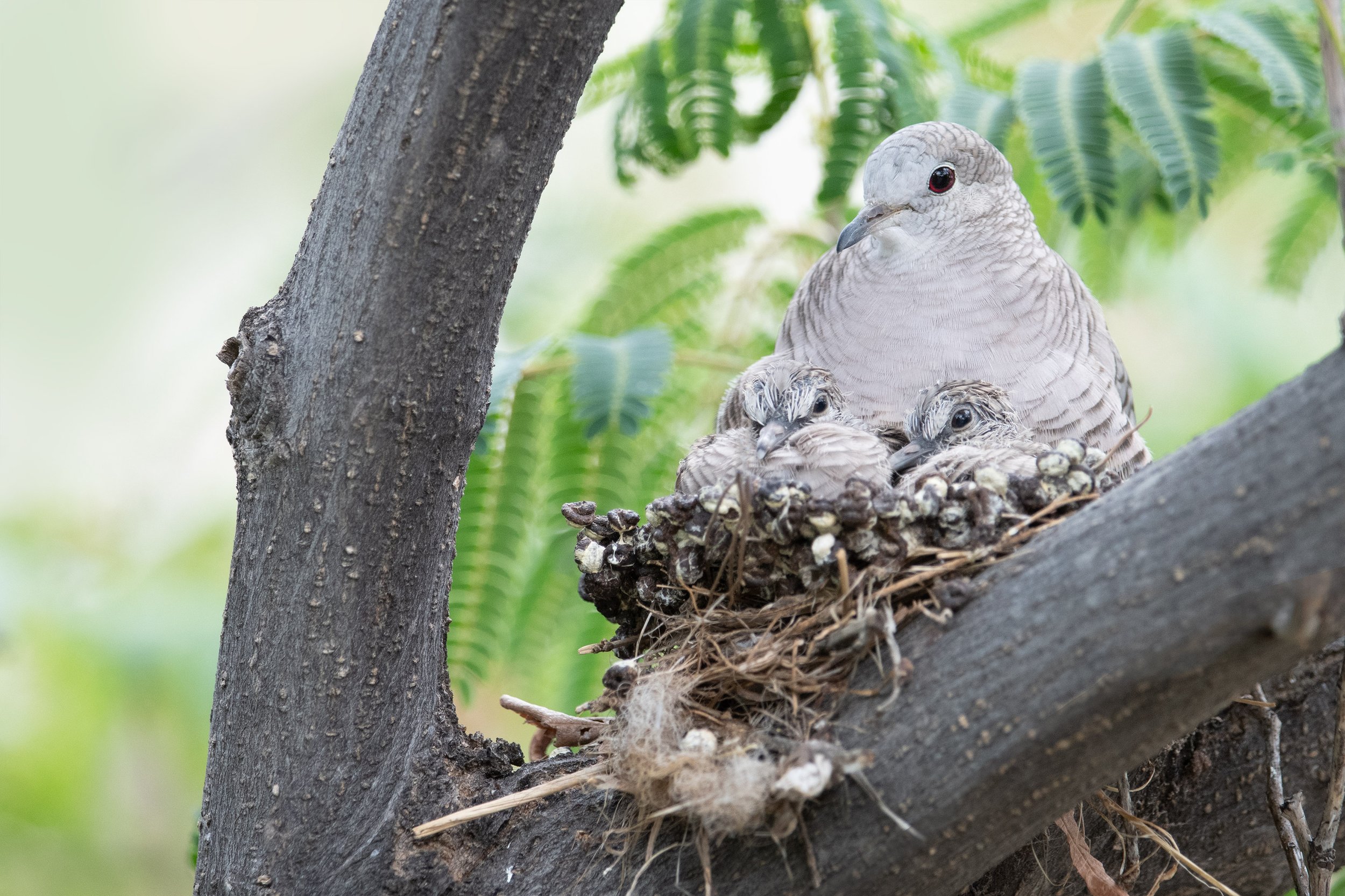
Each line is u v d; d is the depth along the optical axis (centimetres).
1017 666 425
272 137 1316
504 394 699
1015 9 912
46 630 941
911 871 450
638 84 821
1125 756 427
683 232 846
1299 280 916
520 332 1088
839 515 486
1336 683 596
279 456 490
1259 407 399
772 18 812
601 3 457
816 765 433
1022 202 714
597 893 487
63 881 980
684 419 861
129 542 1025
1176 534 401
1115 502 425
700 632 529
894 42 792
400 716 516
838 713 458
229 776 509
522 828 512
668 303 860
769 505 501
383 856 504
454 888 502
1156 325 1212
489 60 453
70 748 943
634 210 1268
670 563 544
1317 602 384
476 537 722
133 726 951
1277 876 607
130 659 935
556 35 454
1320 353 1209
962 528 484
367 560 497
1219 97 808
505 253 482
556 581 753
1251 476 391
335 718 505
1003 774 430
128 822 977
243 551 505
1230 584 392
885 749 443
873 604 474
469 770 527
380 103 467
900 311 686
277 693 502
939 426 638
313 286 488
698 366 872
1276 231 927
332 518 491
